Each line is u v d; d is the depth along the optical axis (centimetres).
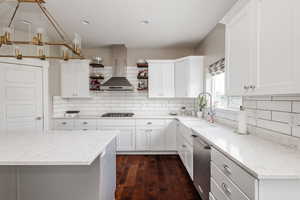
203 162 206
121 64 445
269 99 179
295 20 108
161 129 425
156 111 476
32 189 165
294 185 104
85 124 421
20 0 175
